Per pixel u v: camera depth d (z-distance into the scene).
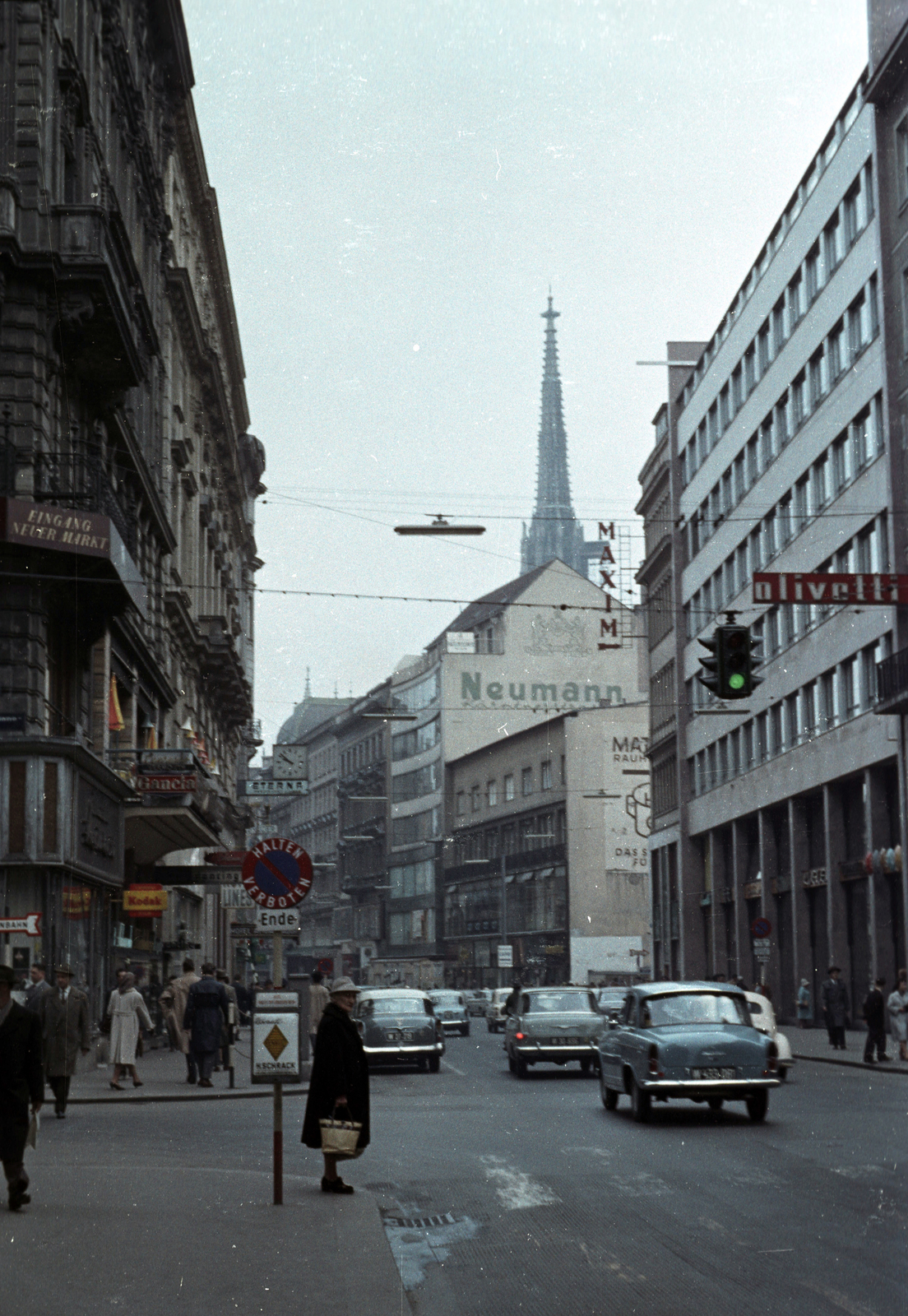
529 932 103.62
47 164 29.98
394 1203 14.05
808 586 31.66
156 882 44.31
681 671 76.75
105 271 29.25
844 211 51.72
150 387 45.72
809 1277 10.09
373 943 134.62
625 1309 9.35
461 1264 11.09
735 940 67.12
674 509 77.75
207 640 57.91
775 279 60.12
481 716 119.56
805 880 56.16
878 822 48.44
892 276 46.59
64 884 29.84
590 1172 15.73
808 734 56.00
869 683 49.12
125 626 37.19
